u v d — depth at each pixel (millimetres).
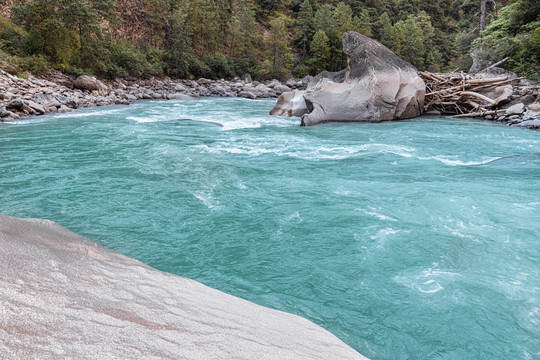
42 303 1790
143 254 4820
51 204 6488
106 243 5086
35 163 9227
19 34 30703
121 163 9375
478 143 13039
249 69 57531
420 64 75500
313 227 5680
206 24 56719
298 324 2797
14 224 3740
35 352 1362
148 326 1908
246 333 2234
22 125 15125
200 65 51125
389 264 4625
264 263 4633
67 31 31469
